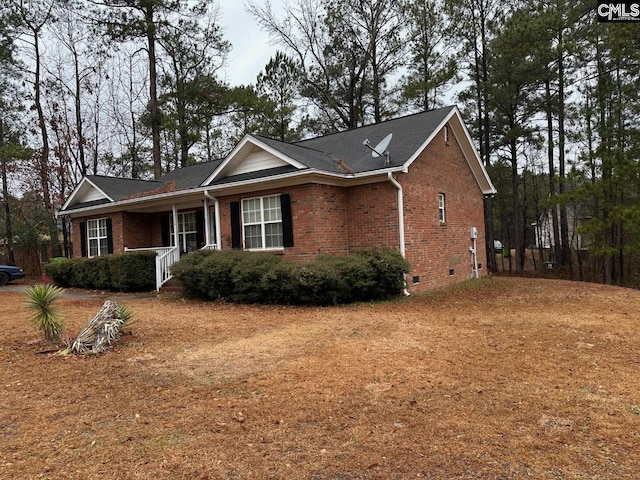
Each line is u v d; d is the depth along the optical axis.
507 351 5.95
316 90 26.83
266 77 26.45
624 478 2.82
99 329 6.42
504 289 13.00
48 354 6.18
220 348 6.36
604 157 15.82
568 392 4.36
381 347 6.20
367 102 26.75
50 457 3.23
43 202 23.39
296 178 11.72
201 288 11.68
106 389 4.71
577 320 8.04
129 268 13.92
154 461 3.15
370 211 12.34
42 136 23.33
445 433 3.51
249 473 2.97
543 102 21.12
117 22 22.08
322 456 3.19
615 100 17.47
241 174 13.57
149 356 5.99
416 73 24.17
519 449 3.23
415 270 12.43
